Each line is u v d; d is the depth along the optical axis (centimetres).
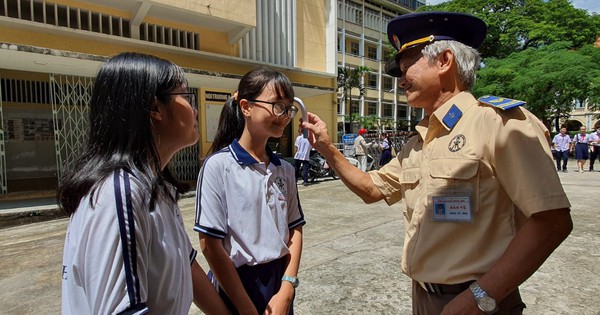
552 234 99
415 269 127
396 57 143
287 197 163
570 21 1877
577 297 264
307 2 1148
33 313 268
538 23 1823
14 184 956
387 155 1184
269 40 1018
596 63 1631
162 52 822
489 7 1969
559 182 101
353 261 348
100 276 77
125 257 79
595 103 1598
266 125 147
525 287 281
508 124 108
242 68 963
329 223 509
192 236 453
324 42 1202
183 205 663
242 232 142
